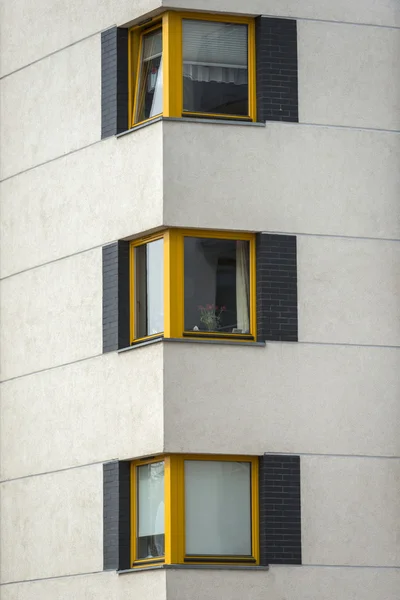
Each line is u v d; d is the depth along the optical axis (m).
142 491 49.69
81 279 52.47
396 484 50.09
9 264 56.03
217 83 50.91
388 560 49.59
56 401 53.06
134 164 50.75
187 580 47.66
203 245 49.94
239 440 48.78
